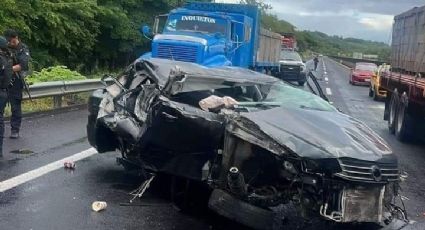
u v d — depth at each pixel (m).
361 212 5.55
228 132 5.97
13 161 8.42
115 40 29.09
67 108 15.04
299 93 7.51
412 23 14.11
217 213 6.33
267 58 24.42
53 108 14.47
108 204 6.64
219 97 6.71
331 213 5.50
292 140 5.61
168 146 6.39
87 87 16.44
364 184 5.54
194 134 6.11
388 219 5.95
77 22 24.03
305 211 5.60
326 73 51.19
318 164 5.47
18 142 9.92
